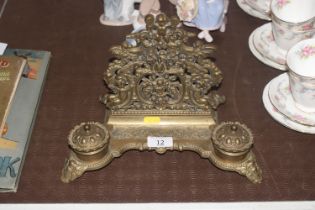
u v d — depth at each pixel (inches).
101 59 41.4
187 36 30.6
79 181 33.0
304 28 37.2
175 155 34.6
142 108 34.0
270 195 32.1
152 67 31.8
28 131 35.2
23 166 33.8
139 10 41.5
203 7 40.2
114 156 33.3
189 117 34.1
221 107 37.4
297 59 35.0
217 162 32.9
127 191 32.5
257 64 40.7
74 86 39.2
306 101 34.7
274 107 36.2
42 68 39.6
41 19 45.2
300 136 35.5
